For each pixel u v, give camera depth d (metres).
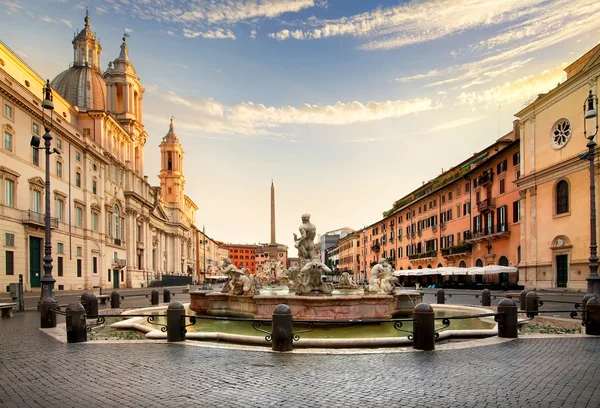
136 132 76.94
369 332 11.88
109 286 58.00
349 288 22.89
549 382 6.62
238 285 15.76
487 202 47.03
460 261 55.47
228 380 6.80
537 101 37.88
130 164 69.00
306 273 15.17
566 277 34.62
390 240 87.25
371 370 7.38
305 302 12.80
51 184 42.31
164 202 110.00
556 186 35.84
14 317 16.38
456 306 19.00
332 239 177.38
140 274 72.69
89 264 50.47
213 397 5.96
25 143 37.78
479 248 50.16
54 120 42.66
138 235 75.00
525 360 8.09
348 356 8.49
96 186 54.09
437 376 6.98
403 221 79.56
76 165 48.47
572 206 33.78
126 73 75.00
